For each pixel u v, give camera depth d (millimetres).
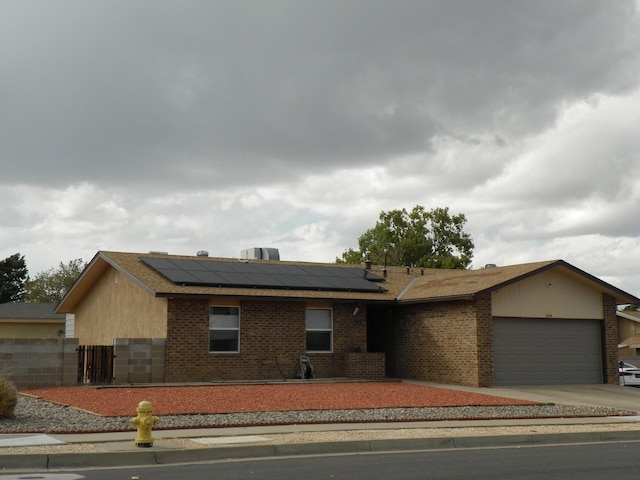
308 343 29234
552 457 13312
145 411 13305
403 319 30625
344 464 12336
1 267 76000
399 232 65188
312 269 32469
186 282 27125
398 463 12469
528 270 28078
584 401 23375
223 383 26078
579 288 29688
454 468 11914
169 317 26453
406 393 23750
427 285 31219
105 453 12320
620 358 39688
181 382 26250
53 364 24859
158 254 31828
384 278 33344
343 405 20141
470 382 27047
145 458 12500
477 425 17188
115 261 29422
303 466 12102
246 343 27781
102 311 32344
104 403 19812
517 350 28109
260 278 29344
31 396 21875
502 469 11844
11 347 24312
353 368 28953
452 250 66062
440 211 65750
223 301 27531
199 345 26828
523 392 25453
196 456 12836
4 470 11594
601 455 13617
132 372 25750
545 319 28906
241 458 13070
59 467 11977
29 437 14055
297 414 18078
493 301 27609
